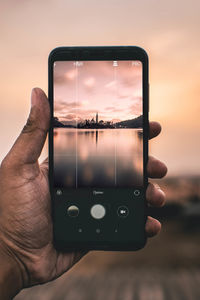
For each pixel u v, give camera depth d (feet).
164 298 2.76
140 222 0.95
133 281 3.47
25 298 2.88
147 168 0.97
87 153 0.96
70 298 2.83
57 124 0.96
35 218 0.92
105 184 0.96
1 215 0.91
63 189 0.95
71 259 0.96
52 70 0.97
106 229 0.95
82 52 0.97
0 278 0.89
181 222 12.53
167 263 6.95
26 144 0.92
